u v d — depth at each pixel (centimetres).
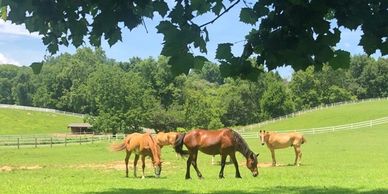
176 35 384
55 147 4091
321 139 4519
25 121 9006
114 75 6675
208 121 7225
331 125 6550
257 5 396
